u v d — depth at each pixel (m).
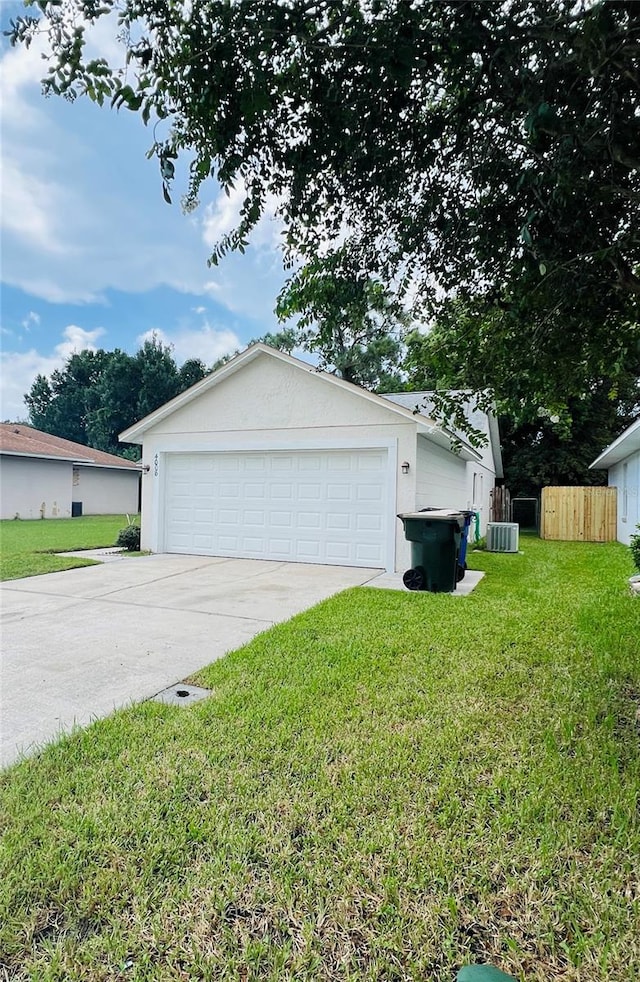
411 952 1.58
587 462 21.55
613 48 1.74
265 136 2.27
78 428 44.88
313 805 2.25
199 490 11.07
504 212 2.52
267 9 1.80
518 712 3.18
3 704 3.34
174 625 5.28
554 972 1.52
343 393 9.58
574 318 2.73
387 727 2.97
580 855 1.98
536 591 7.13
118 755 2.66
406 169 2.50
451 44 1.91
